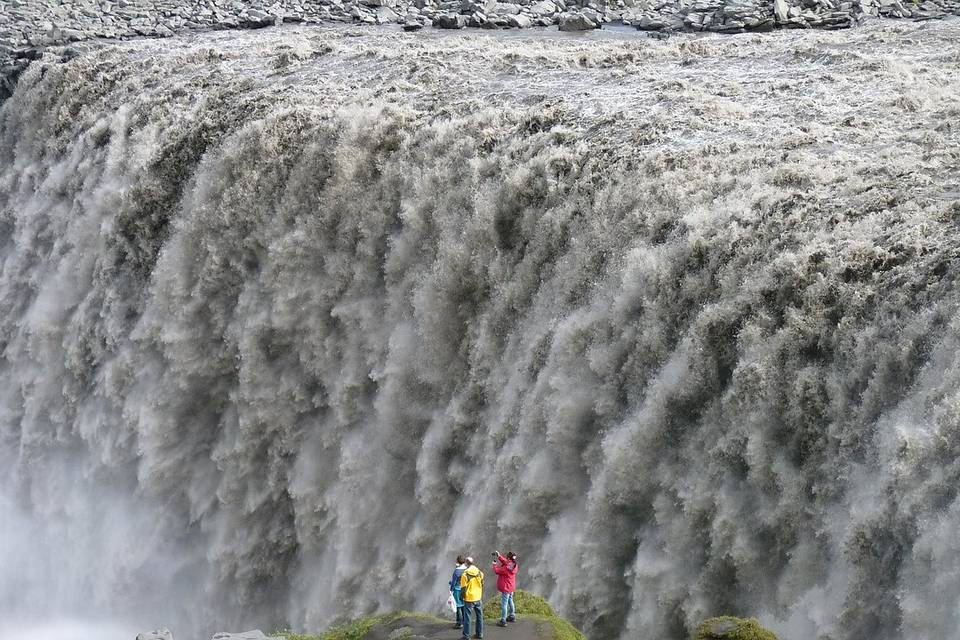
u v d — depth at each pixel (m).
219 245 52.31
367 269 47.97
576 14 80.00
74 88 67.56
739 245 35.66
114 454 55.59
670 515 34.12
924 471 27.95
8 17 85.94
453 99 52.66
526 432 39.06
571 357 38.31
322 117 51.91
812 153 40.88
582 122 46.91
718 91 50.88
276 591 49.53
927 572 27.22
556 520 37.69
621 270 37.94
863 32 64.94
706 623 28.92
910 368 30.12
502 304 42.03
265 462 50.12
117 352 55.81
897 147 40.88
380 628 31.36
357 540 45.50
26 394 60.47
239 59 66.44
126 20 86.12
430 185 46.41
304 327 49.28
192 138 56.38
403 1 89.25
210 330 52.69
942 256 31.83
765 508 31.91
